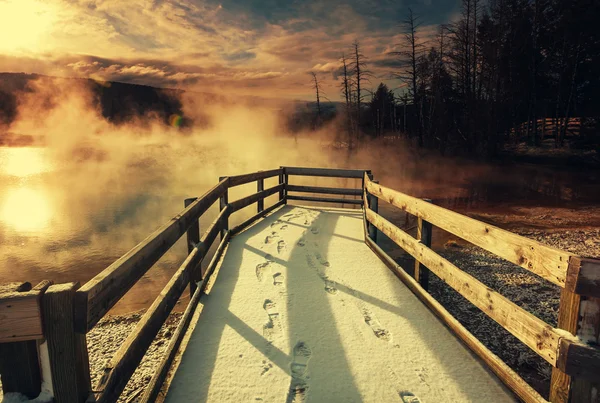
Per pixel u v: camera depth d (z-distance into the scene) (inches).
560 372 71.2
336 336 119.0
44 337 51.8
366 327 125.0
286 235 248.5
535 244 79.8
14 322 49.8
